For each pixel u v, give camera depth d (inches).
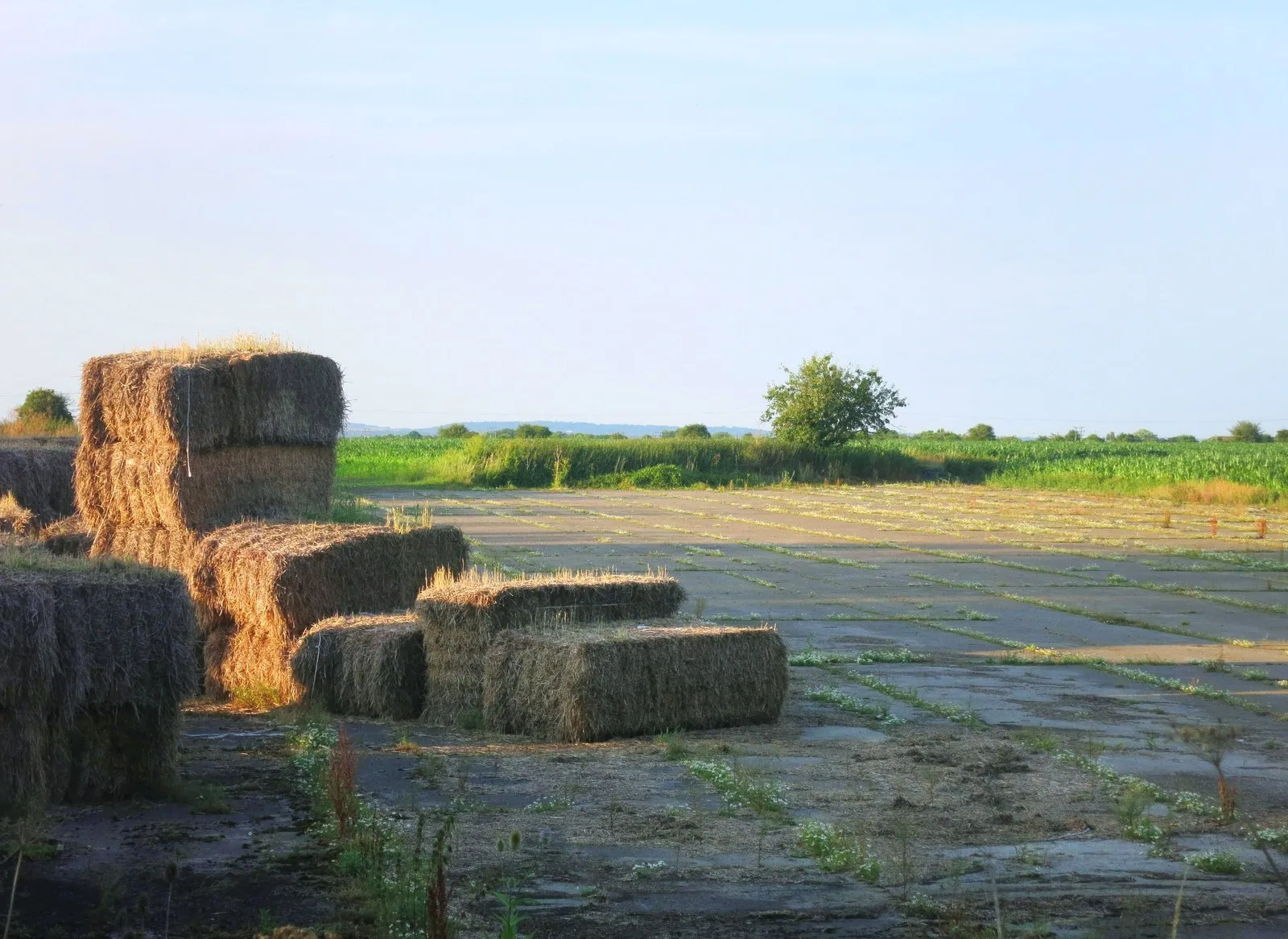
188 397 582.6
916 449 3225.9
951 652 661.9
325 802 332.5
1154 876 291.0
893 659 633.0
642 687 456.8
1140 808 343.0
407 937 235.0
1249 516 1696.6
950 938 245.3
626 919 253.1
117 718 341.1
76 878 270.2
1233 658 658.8
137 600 340.5
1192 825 339.0
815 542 1285.7
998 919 239.0
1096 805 357.1
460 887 270.4
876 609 821.2
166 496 585.9
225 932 238.7
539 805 343.0
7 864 277.6
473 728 474.6
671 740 436.1
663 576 544.4
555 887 272.5
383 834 300.7
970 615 791.7
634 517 1592.0
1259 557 1173.7
